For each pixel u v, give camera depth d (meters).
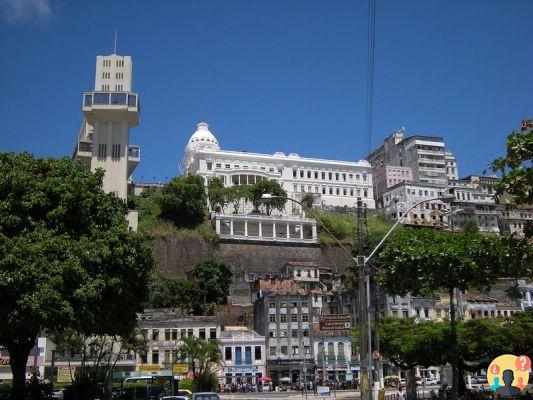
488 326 46.06
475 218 166.00
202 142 192.75
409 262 41.81
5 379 72.50
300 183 177.88
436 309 99.00
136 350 73.00
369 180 186.50
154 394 55.88
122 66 140.62
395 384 90.75
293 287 113.12
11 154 40.69
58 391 54.28
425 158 194.25
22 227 36.47
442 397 46.66
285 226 149.00
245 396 73.62
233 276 130.50
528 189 19.69
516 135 19.80
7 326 32.62
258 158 177.12
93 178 42.03
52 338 65.56
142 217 136.38
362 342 30.95
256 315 105.00
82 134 162.25
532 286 110.00
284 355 98.06
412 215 167.00
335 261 144.25
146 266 41.72
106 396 53.81
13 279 31.88
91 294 34.91
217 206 147.50
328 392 71.06
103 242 38.25
